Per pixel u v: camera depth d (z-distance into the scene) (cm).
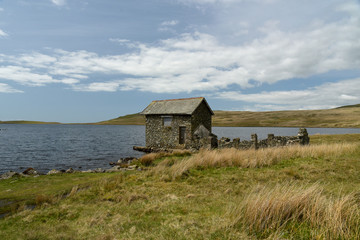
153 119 3531
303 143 2458
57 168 2322
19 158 2983
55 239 575
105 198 913
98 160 2817
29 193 1080
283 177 1121
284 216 580
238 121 17962
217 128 14175
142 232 574
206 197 854
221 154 1620
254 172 1249
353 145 2014
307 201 605
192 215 674
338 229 497
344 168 1268
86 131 11356
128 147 4272
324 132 9306
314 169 1259
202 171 1312
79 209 809
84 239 566
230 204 730
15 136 7369
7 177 1518
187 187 1004
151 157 2005
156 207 764
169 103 3547
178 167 1298
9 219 753
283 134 8175
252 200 636
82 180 1372
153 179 1176
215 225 578
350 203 616
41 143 5038
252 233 529
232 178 1130
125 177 1270
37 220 728
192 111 3042
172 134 3278
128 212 738
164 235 546
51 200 920
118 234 572
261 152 1636
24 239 586
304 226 538
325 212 557
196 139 2892
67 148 4100
